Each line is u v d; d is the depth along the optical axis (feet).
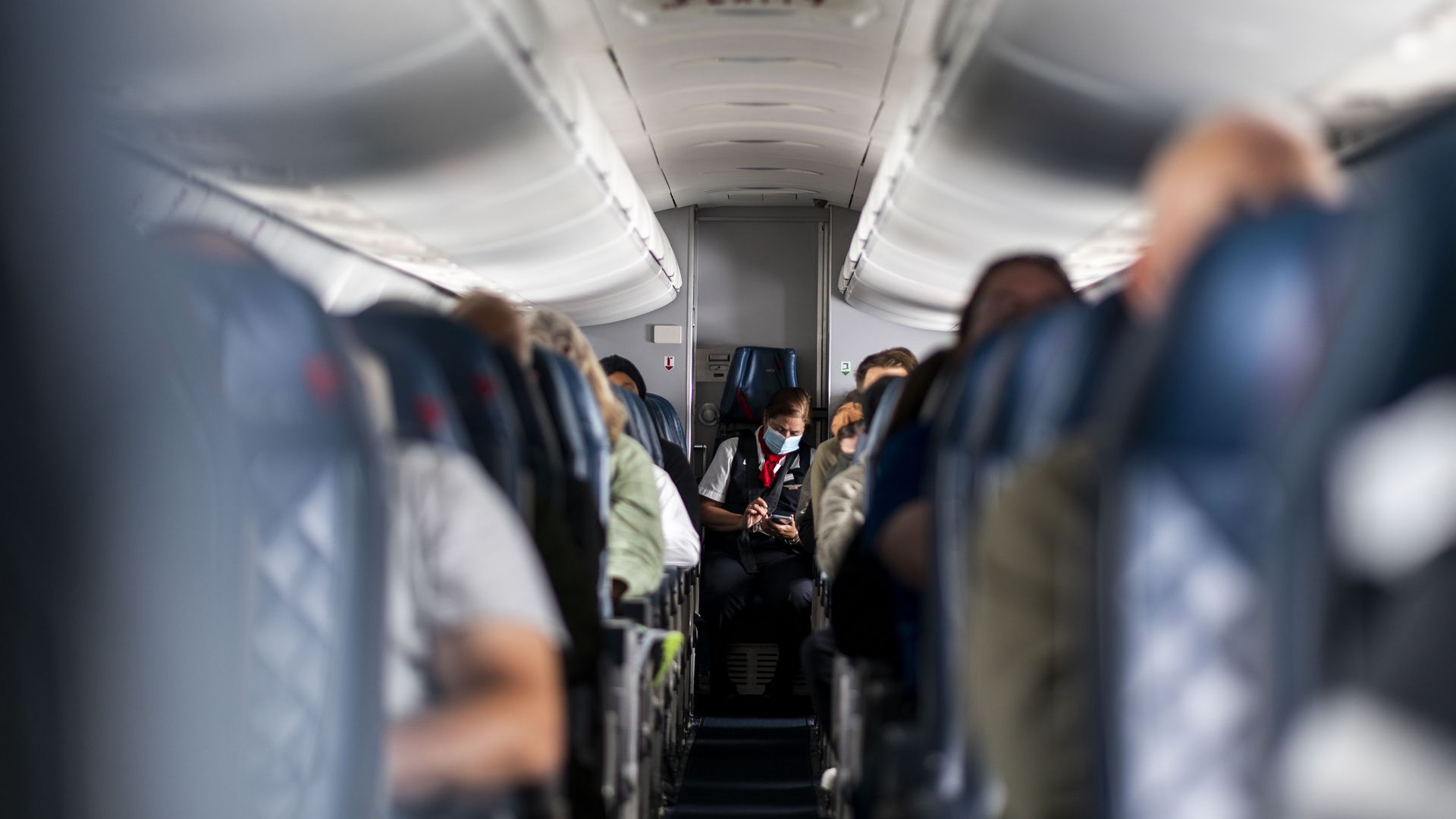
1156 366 4.50
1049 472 6.01
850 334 31.63
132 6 8.39
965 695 7.28
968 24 12.26
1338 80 9.56
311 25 10.02
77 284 5.16
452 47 11.24
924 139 15.88
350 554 5.23
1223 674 4.60
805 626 24.58
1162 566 4.56
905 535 9.52
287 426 5.17
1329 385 3.94
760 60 18.63
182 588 5.18
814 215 32.27
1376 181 4.27
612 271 24.95
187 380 5.04
